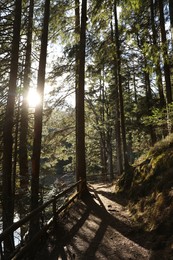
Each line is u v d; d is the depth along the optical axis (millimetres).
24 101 13297
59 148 20953
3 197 9109
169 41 10469
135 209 9820
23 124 13367
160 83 11680
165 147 11328
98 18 13742
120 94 18281
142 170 12172
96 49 15773
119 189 13977
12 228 5258
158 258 6000
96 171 39219
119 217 9672
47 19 10289
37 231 7547
